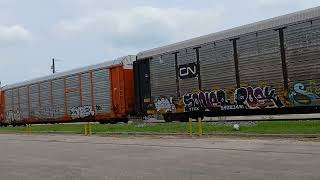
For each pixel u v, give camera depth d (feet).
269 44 74.90
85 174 33.81
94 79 114.01
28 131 107.86
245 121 75.51
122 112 106.11
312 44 69.00
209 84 84.84
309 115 73.82
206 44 85.46
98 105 112.47
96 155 47.34
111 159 43.01
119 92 106.93
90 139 72.33
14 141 76.74
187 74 89.20
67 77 123.95
